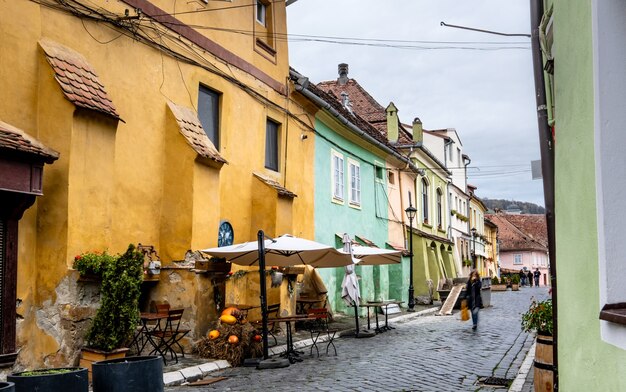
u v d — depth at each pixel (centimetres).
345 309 2184
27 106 890
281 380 956
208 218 1215
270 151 1681
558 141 477
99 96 961
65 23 968
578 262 407
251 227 1518
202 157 1181
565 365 458
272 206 1509
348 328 1756
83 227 912
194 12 1315
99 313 879
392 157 2812
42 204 882
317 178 1977
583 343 393
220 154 1386
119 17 1067
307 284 1791
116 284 877
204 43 1344
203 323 1143
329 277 2078
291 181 1764
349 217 2277
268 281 1484
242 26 1520
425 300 2975
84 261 884
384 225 2705
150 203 1152
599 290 346
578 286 407
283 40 1748
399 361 1158
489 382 944
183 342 1123
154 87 1171
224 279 1227
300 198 1822
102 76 1038
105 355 855
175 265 1159
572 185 423
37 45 910
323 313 1270
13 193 775
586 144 379
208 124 1374
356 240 2330
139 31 1133
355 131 2234
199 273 1140
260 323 1240
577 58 399
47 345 852
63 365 862
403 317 2173
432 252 3262
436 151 4103
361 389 880
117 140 1066
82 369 595
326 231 2039
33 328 848
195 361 1056
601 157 338
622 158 336
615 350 316
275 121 1689
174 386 909
